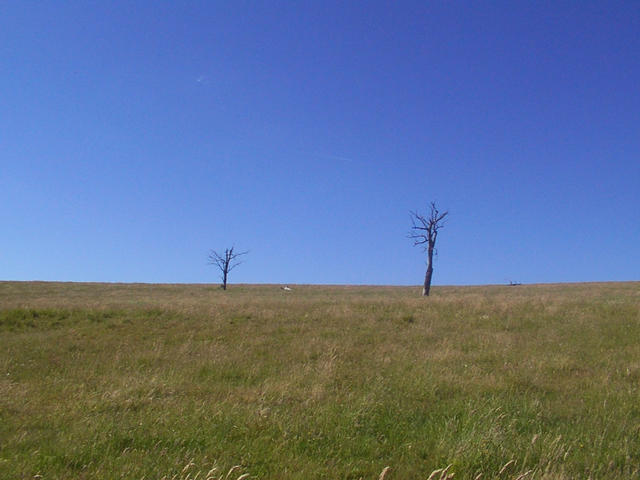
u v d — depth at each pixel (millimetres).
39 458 6035
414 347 13805
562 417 7574
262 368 11422
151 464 5801
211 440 6520
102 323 17484
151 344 14477
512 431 6645
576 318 17469
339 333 15867
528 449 5992
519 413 7559
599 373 10383
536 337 14828
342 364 11586
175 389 9492
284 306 21750
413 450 6281
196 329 16688
